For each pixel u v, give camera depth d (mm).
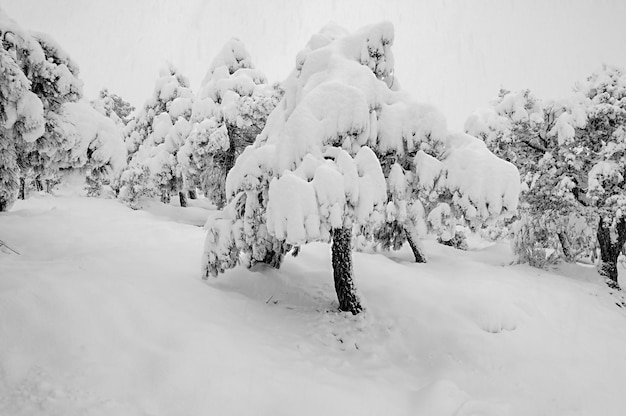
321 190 6117
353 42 8297
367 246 15492
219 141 16938
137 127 27109
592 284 13039
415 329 7227
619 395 5742
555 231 15023
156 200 26656
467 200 7148
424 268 11867
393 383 5512
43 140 8172
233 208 7543
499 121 15961
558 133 14016
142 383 3881
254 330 6273
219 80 20453
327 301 8523
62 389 3529
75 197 24078
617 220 12969
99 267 7152
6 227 11828
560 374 6090
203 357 4473
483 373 5969
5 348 3822
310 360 5734
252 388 4250
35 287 4738
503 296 9086
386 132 7434
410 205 7832
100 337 4387
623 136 13172
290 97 8305
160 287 6641
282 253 9297
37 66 7562
